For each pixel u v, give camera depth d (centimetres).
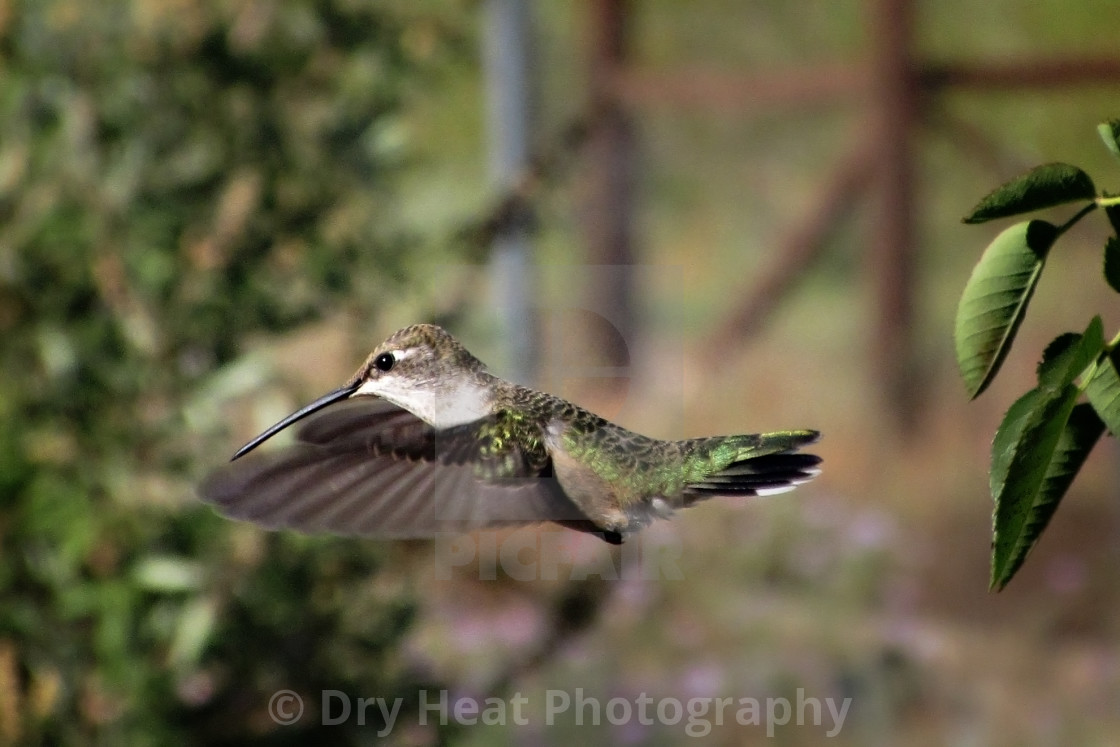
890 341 1773
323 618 825
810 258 1808
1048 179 300
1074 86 1727
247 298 853
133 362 793
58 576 746
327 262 890
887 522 1490
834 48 2228
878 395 1767
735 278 2167
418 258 939
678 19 2283
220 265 839
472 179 1616
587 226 1877
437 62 991
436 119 1534
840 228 2062
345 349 875
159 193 855
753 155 2194
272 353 852
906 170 1772
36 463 745
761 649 1288
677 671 1218
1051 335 1922
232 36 891
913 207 1777
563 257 1783
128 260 815
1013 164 1795
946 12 2164
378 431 479
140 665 764
